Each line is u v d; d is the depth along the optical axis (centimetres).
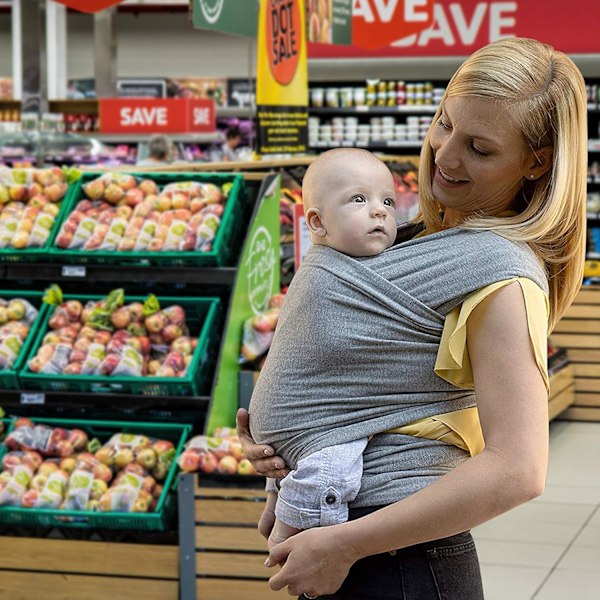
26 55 727
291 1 630
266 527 186
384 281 160
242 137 1395
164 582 374
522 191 170
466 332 155
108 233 423
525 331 151
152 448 392
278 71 614
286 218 578
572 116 159
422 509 149
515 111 156
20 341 416
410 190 736
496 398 150
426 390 161
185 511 371
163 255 413
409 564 163
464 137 161
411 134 1145
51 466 390
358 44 791
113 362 402
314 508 159
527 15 1054
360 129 1155
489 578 458
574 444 731
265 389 171
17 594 384
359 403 162
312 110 1152
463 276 156
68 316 421
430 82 1143
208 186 436
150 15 1677
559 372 770
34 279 428
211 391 399
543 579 456
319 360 163
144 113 1133
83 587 380
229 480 368
